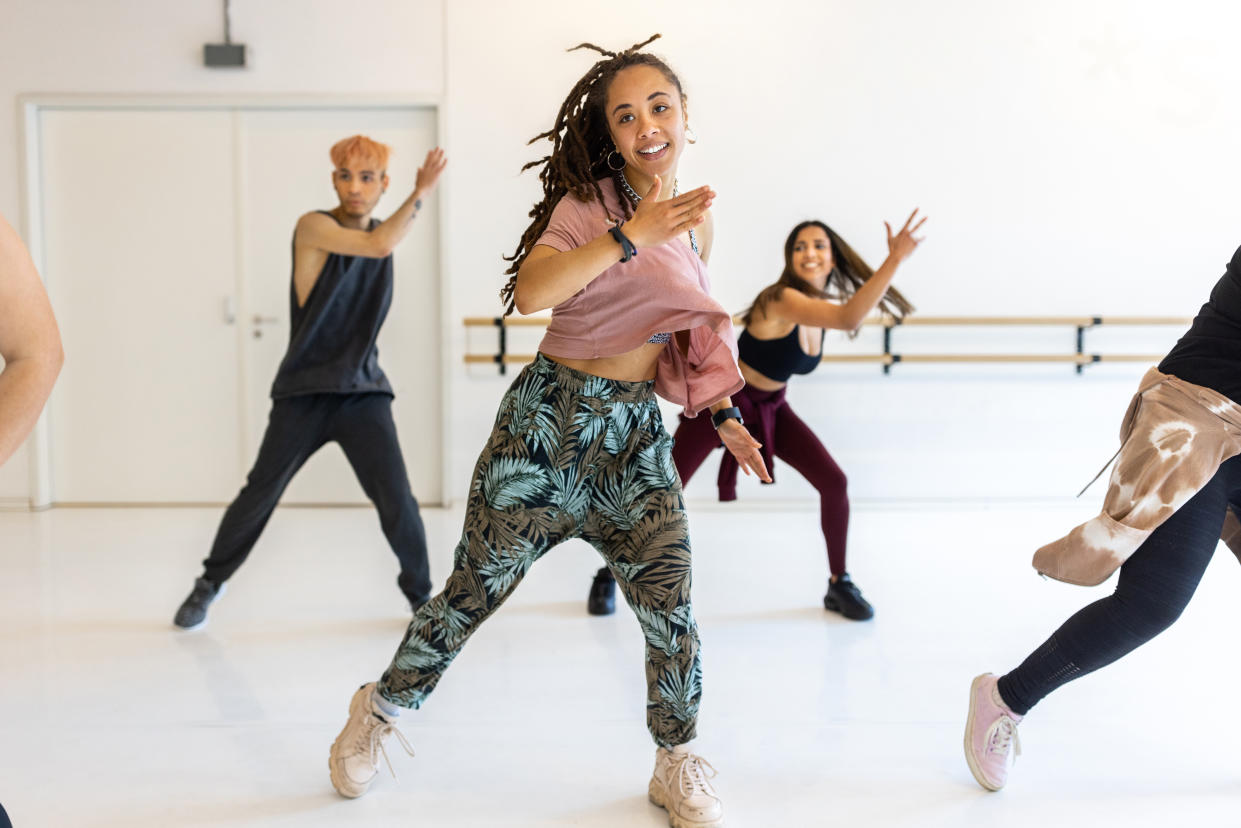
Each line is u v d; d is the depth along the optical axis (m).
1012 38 5.00
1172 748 2.05
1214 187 5.07
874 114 5.02
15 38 5.01
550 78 4.98
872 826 1.72
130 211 5.12
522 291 1.44
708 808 1.68
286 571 3.67
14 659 2.63
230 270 5.15
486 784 1.88
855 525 4.63
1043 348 5.14
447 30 4.96
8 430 0.98
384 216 5.10
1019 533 4.43
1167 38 5.00
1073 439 5.16
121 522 4.76
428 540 4.26
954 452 5.15
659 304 1.51
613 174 1.56
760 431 3.03
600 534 1.71
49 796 1.82
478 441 5.13
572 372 1.60
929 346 5.13
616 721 2.20
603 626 2.96
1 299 1.00
